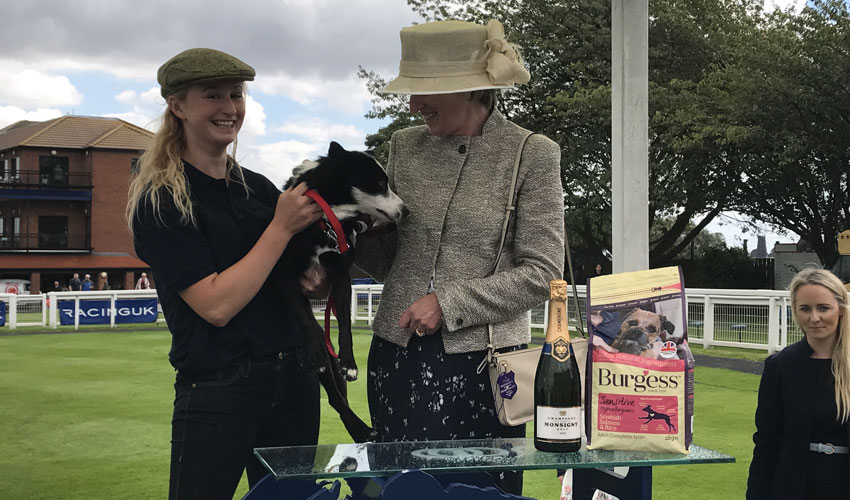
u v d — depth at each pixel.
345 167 2.77
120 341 15.28
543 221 2.44
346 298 2.87
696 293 13.38
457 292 2.33
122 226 42.56
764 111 19.80
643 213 3.77
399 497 1.75
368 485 2.05
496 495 1.86
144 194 2.40
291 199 2.42
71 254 41.62
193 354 2.42
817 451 3.20
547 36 23.86
